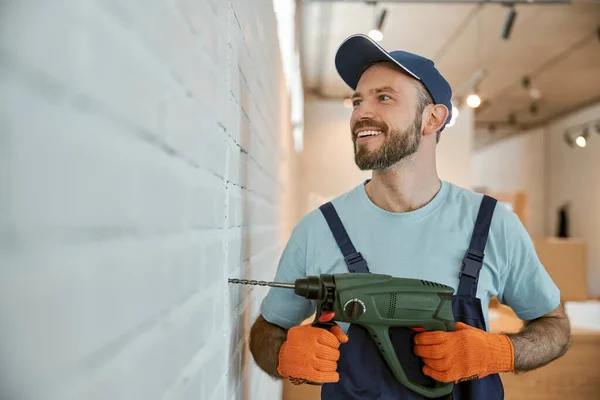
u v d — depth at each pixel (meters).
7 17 0.25
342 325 1.06
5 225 0.25
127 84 0.39
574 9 4.20
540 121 9.09
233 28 0.89
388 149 1.04
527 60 5.62
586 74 6.09
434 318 0.94
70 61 0.30
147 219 0.44
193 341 0.61
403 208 1.12
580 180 7.93
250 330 1.14
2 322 0.25
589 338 2.36
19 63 0.26
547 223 9.07
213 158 0.72
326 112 6.10
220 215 0.78
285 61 2.77
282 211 2.67
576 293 3.50
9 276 0.25
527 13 4.30
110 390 0.36
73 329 0.31
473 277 1.05
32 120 0.27
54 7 0.28
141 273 0.43
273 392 2.04
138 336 0.42
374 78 1.08
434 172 1.15
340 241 1.10
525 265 1.10
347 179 6.04
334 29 4.67
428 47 5.25
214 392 0.74
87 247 0.32
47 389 0.28
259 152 1.40
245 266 1.11
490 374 1.04
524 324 1.20
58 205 0.29
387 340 0.94
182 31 0.55
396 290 0.91
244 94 1.05
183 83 0.56
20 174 0.26
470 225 1.10
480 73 5.13
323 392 1.03
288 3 2.49
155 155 0.46
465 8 4.21
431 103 1.11
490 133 10.14
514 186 10.23
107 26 0.35
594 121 7.55
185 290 0.57
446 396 0.98
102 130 0.34
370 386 0.97
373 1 3.66
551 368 2.33
